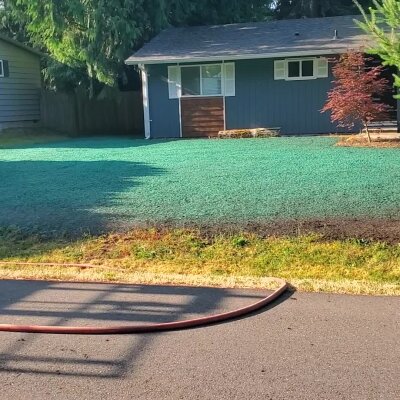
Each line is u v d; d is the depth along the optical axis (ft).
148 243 20.16
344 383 9.89
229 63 58.75
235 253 19.13
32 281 16.51
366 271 17.48
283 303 14.17
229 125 59.77
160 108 61.05
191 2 76.38
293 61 57.31
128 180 30.96
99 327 12.59
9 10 85.40
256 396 9.51
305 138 52.08
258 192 26.27
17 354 11.32
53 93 72.84
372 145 43.29
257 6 86.28
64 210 24.53
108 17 66.13
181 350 11.40
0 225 22.56
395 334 12.02
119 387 9.90
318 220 21.47
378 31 20.97
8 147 53.93
